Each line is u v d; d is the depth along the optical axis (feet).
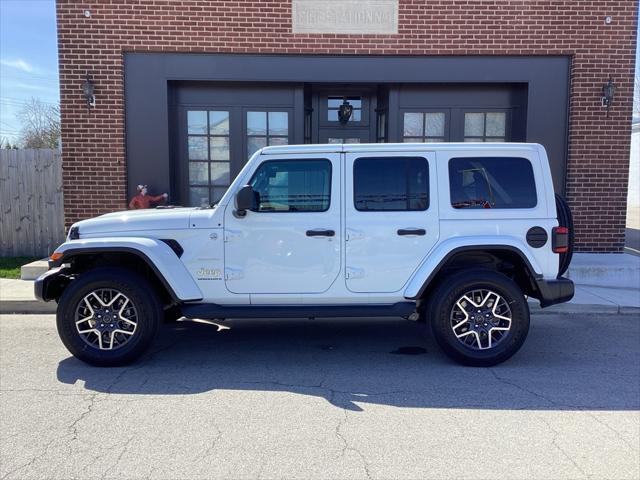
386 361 17.72
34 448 11.68
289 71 31.73
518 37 31.50
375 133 35.01
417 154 17.17
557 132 32.37
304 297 17.12
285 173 17.06
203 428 12.65
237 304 17.22
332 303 17.29
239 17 31.12
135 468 10.85
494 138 33.63
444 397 14.55
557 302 17.26
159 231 16.96
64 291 16.85
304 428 12.65
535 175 17.30
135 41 30.91
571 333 21.12
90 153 31.37
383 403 14.14
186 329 21.79
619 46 31.45
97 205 31.68
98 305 16.93
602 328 21.86
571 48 31.48
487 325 16.98
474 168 17.28
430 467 10.90
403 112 33.24
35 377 16.11
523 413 13.51
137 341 16.76
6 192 35.29
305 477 10.53
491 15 31.37
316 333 21.24
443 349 17.03
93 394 14.76
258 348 19.21
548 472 10.73
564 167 32.53
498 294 16.85
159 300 17.08
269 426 12.75
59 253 16.53
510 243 16.83
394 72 31.91
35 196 35.42
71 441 12.00
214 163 33.40
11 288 26.96
